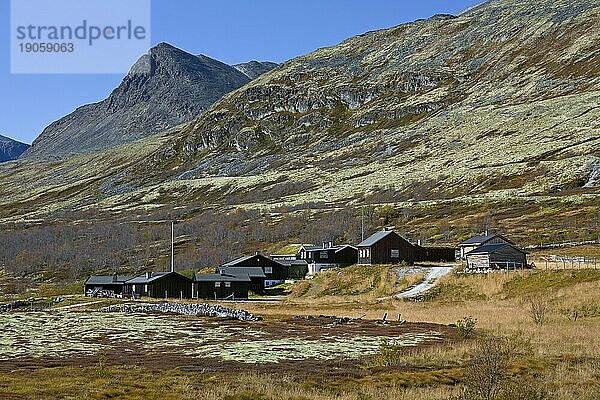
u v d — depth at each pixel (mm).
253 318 73562
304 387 35875
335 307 88562
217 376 38844
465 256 117250
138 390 34438
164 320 73938
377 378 38781
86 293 128250
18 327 68875
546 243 126062
